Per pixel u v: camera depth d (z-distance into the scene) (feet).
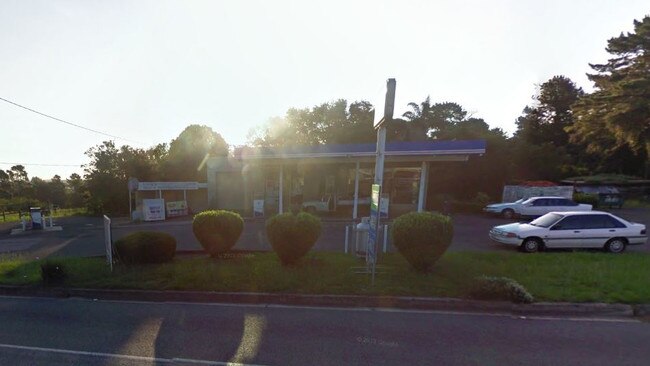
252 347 14.46
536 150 106.83
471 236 43.45
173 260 29.73
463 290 20.39
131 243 28.25
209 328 16.70
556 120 157.28
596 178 109.29
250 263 27.53
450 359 13.20
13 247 44.16
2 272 28.22
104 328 16.93
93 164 99.91
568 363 12.86
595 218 34.24
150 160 104.27
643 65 91.71
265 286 21.95
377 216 22.57
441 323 17.06
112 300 21.99
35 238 52.24
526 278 22.50
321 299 20.42
